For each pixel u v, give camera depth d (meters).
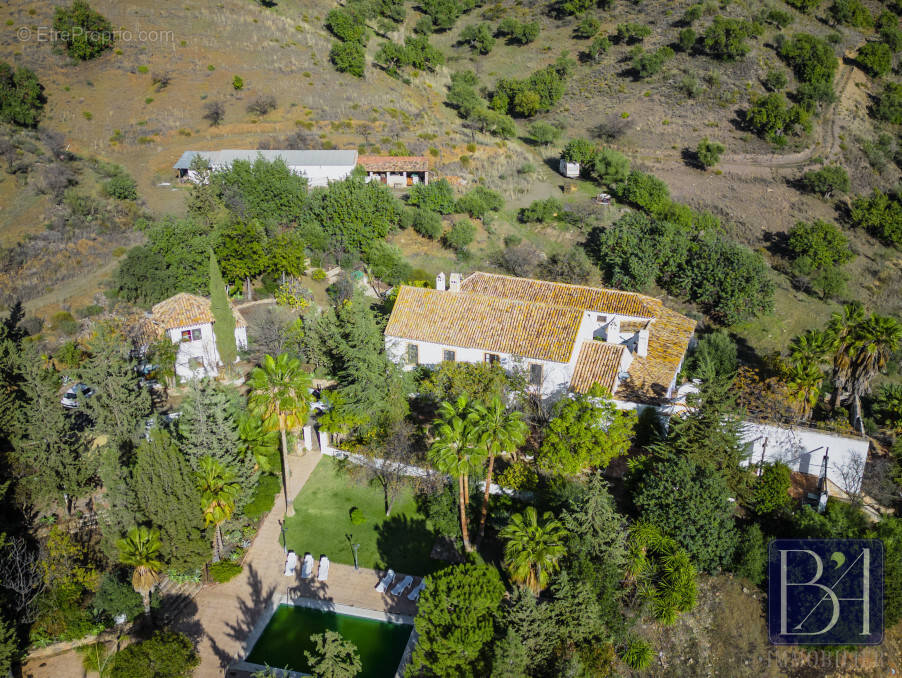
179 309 55.28
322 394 49.84
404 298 53.16
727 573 39.75
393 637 36.34
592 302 59.47
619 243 77.94
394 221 82.94
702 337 69.19
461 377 47.59
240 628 36.44
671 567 37.28
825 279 79.75
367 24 156.88
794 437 46.69
